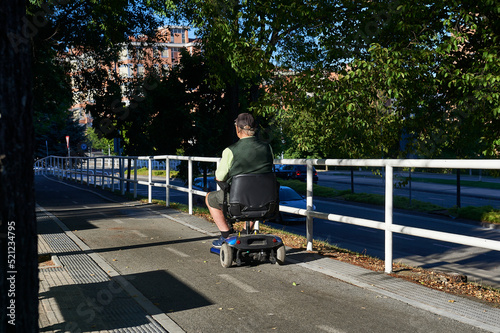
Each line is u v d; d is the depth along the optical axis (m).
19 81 2.29
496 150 10.63
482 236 14.05
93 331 3.27
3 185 2.25
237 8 12.42
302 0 11.90
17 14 2.30
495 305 3.93
